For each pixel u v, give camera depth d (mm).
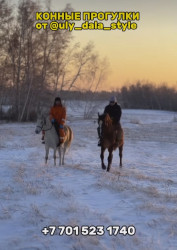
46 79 45469
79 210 7570
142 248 5457
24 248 5559
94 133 30203
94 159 16609
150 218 7156
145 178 11641
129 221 6969
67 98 46938
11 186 9945
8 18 43875
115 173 12305
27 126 38281
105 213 7465
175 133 31891
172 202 8547
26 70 45250
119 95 114438
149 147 22453
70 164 14266
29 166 13336
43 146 20672
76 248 5547
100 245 5641
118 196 9008
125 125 40875
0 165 13766
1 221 6922
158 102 109875
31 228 6523
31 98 45469
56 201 8391
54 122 13414
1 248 5543
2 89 45812
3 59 44906
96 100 51562
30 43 44281
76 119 49906
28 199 8547
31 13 43719
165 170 14023
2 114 47125
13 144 21109
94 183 10391
